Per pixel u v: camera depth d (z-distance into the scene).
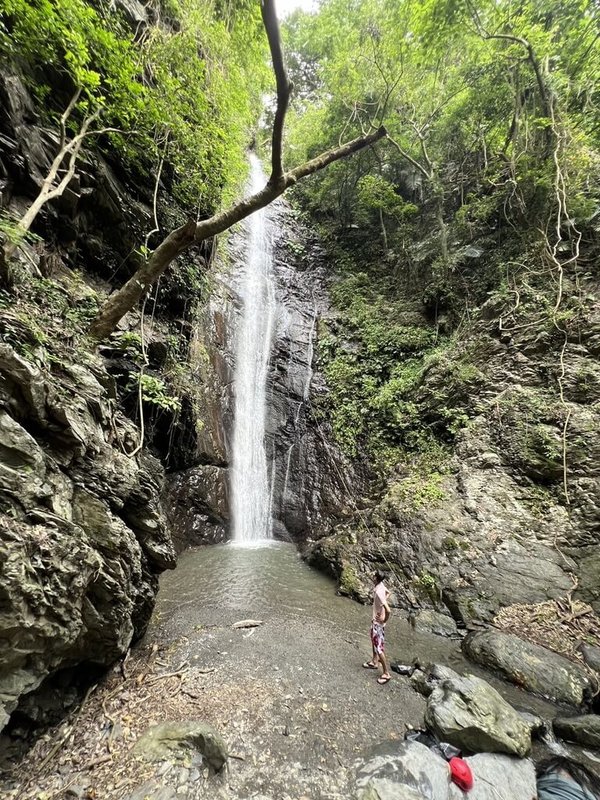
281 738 4.06
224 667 5.17
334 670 5.43
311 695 4.81
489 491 9.23
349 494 11.86
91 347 6.46
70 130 8.24
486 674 5.77
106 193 9.02
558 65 11.92
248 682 4.89
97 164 8.78
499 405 10.41
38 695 4.01
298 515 12.06
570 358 9.98
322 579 9.01
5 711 3.33
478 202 14.28
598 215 11.03
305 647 5.93
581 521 7.93
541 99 12.05
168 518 10.11
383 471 11.77
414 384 13.01
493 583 7.57
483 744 4.09
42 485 3.81
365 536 9.58
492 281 13.31
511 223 13.20
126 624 4.89
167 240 6.95
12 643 3.33
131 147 9.28
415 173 17.64
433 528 8.96
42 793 3.24
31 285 5.75
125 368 8.91
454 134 15.80
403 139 16.78
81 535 4.07
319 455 13.11
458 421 11.04
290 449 13.59
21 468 3.64
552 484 8.77
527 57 11.61
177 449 10.82
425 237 16.80
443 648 6.46
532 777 3.82
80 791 3.22
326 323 16.77
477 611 7.16
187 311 12.34
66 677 4.41
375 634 5.50
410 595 7.93
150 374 9.72
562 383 9.73
